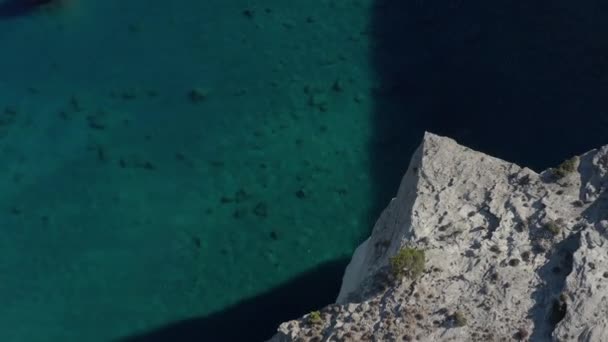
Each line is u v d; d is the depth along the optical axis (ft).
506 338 55.36
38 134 97.60
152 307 81.56
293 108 96.32
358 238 83.97
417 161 65.92
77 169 93.91
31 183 93.25
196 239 86.07
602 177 61.57
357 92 97.04
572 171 62.34
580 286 55.93
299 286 81.00
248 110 96.89
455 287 57.98
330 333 57.52
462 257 59.47
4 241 88.58
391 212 67.87
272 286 81.41
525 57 96.58
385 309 57.62
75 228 88.84
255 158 92.17
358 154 90.99
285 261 82.99
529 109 92.02
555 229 59.36
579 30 97.19
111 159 94.38
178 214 88.43
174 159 93.45
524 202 61.57
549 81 93.81
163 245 86.17
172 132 96.07
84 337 80.12
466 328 56.03
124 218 88.94
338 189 88.17
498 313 56.44
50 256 86.79
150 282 83.46
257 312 79.71
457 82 96.27
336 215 86.02
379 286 58.95
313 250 83.51
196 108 98.07
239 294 81.30
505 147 89.45
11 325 81.56
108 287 83.61
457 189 63.05
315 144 92.48
